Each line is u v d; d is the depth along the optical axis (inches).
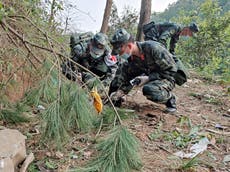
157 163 99.8
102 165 84.1
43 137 96.5
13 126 112.4
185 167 97.1
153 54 136.5
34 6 131.5
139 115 141.5
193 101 181.8
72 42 153.3
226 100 185.8
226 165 103.3
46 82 102.5
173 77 142.9
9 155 81.4
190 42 339.0
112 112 112.4
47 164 91.8
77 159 96.6
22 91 128.8
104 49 153.8
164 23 157.9
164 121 137.3
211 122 144.3
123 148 86.4
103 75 156.6
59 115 94.6
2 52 116.6
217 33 333.4
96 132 110.1
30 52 107.5
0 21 100.3
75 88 101.4
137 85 141.6
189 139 118.4
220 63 323.0
